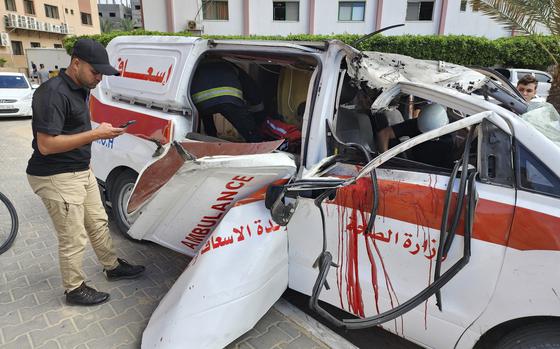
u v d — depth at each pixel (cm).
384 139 283
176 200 235
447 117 263
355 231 223
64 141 234
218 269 218
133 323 264
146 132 323
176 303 218
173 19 1934
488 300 187
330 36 1553
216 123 350
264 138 310
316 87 244
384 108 255
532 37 508
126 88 359
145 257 354
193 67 304
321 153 246
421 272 204
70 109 244
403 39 1427
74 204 258
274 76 331
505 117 198
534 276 175
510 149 189
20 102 1192
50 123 232
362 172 200
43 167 248
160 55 328
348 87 279
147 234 267
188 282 217
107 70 243
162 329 219
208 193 230
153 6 1920
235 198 239
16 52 3500
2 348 236
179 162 228
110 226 415
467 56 1402
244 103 305
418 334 215
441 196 198
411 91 244
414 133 284
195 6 1923
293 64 272
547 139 186
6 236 356
